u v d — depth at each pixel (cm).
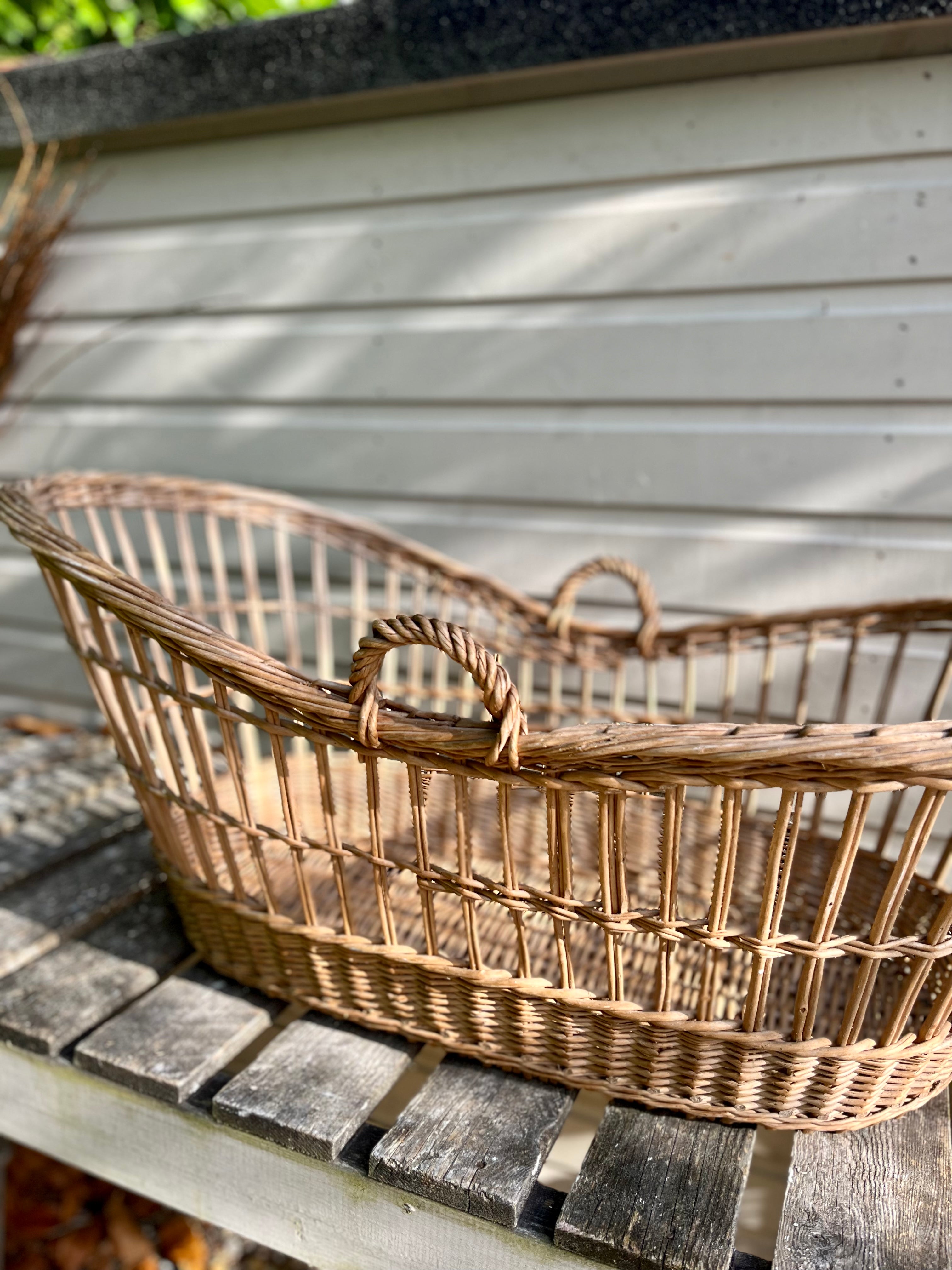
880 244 128
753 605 147
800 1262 74
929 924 102
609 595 154
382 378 160
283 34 142
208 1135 94
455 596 147
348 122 152
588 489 151
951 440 131
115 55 155
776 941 75
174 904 128
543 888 120
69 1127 104
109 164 172
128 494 134
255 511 147
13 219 182
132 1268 142
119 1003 107
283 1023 131
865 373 133
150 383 179
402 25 134
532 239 145
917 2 111
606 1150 84
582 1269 78
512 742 71
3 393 190
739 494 143
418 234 152
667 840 73
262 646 152
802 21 115
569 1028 86
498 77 134
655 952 104
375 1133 89
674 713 154
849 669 122
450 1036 93
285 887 113
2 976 112
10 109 169
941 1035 83
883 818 144
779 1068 82
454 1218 83
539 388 150
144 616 84
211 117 153
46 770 172
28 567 199
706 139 133
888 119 124
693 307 140
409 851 128
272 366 168
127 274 175
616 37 124
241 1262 148
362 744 79
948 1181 82
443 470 160
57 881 133
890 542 138
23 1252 144
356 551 151
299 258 161
